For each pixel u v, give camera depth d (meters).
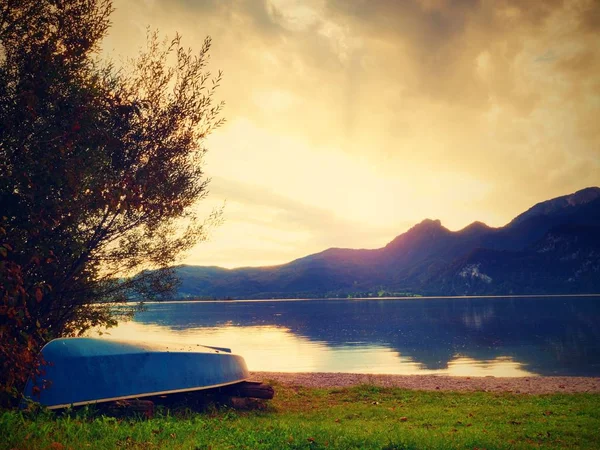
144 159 13.96
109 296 14.68
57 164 10.99
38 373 9.39
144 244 14.66
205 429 10.33
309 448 9.20
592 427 13.28
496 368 35.06
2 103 10.93
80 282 13.65
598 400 18.34
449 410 16.45
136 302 15.06
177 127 14.29
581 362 37.69
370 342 57.12
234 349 49.75
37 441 7.76
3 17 11.19
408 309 174.88
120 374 13.00
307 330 79.00
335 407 17.03
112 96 12.91
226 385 15.64
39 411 11.02
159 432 9.65
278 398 18.59
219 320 116.69
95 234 13.35
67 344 12.70
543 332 68.25
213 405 14.73
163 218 14.48
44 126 11.23
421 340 59.06
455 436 11.41
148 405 12.59
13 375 9.11
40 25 11.63
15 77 11.24
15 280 8.23
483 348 48.94
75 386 12.22
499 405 17.53
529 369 34.34
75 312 14.05
